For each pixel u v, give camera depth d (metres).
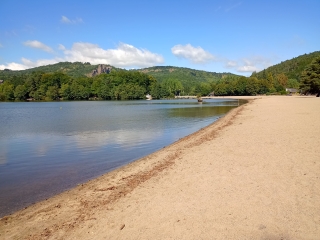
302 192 7.29
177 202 7.18
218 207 6.67
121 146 17.56
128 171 11.00
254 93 152.50
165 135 21.78
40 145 18.41
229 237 5.36
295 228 5.56
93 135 22.36
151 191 8.20
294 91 143.25
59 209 7.53
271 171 9.18
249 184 8.09
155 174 10.04
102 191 8.73
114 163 13.27
